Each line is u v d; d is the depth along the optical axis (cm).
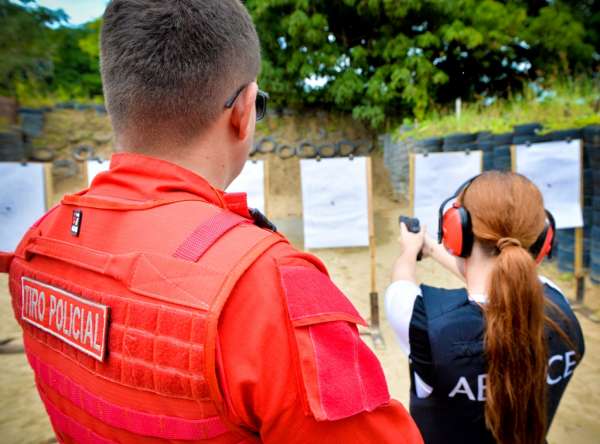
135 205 47
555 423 204
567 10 935
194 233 44
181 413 41
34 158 884
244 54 52
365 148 1029
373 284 308
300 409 41
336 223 323
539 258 87
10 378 250
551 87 596
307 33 892
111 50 49
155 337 41
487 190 81
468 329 75
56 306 51
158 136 51
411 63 885
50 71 998
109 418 45
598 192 347
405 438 47
